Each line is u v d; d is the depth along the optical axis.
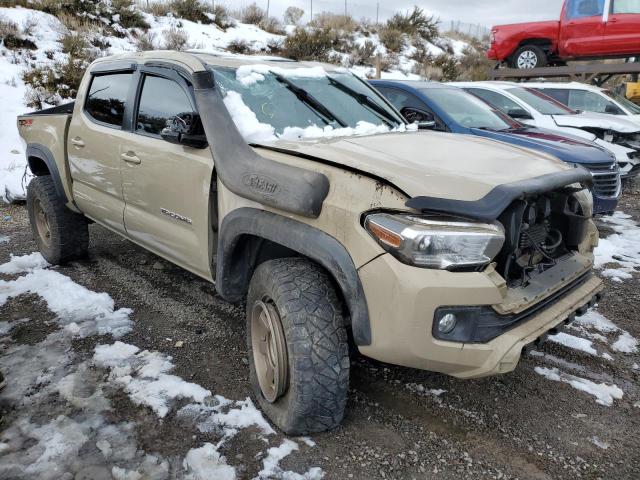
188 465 2.33
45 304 3.95
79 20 13.38
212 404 2.77
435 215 2.14
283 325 2.41
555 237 2.89
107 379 2.98
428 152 2.73
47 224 4.74
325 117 3.35
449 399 2.87
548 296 2.50
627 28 10.49
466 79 18.58
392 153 2.64
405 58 18.80
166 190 3.28
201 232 3.07
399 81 6.94
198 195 3.02
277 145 2.77
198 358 3.24
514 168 2.57
